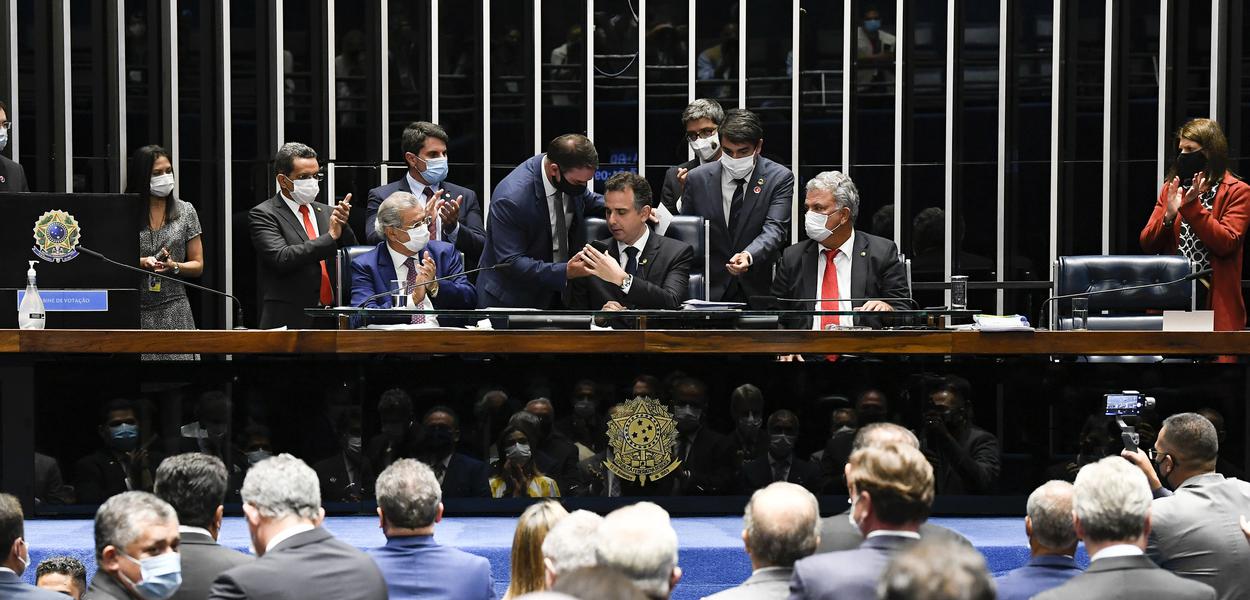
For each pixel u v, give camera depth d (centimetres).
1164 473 628
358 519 793
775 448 812
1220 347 780
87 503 798
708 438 809
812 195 902
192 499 531
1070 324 898
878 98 1467
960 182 1463
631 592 309
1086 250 1447
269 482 503
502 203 930
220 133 1428
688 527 770
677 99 1473
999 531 766
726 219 1019
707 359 810
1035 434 816
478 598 521
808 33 1469
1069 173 1447
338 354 803
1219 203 953
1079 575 488
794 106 1470
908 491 462
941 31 1462
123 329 790
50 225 819
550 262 942
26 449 793
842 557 456
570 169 905
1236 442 810
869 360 815
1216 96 1419
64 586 647
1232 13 1414
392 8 1449
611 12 1463
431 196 1062
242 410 805
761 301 854
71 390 797
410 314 789
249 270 1430
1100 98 1441
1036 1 1447
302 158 1046
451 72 1460
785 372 813
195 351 767
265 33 1434
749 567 716
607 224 941
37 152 1370
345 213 986
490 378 805
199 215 1419
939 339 782
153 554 504
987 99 1458
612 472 806
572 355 805
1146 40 1432
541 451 804
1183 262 920
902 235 1467
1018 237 1455
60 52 1375
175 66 1412
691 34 1469
